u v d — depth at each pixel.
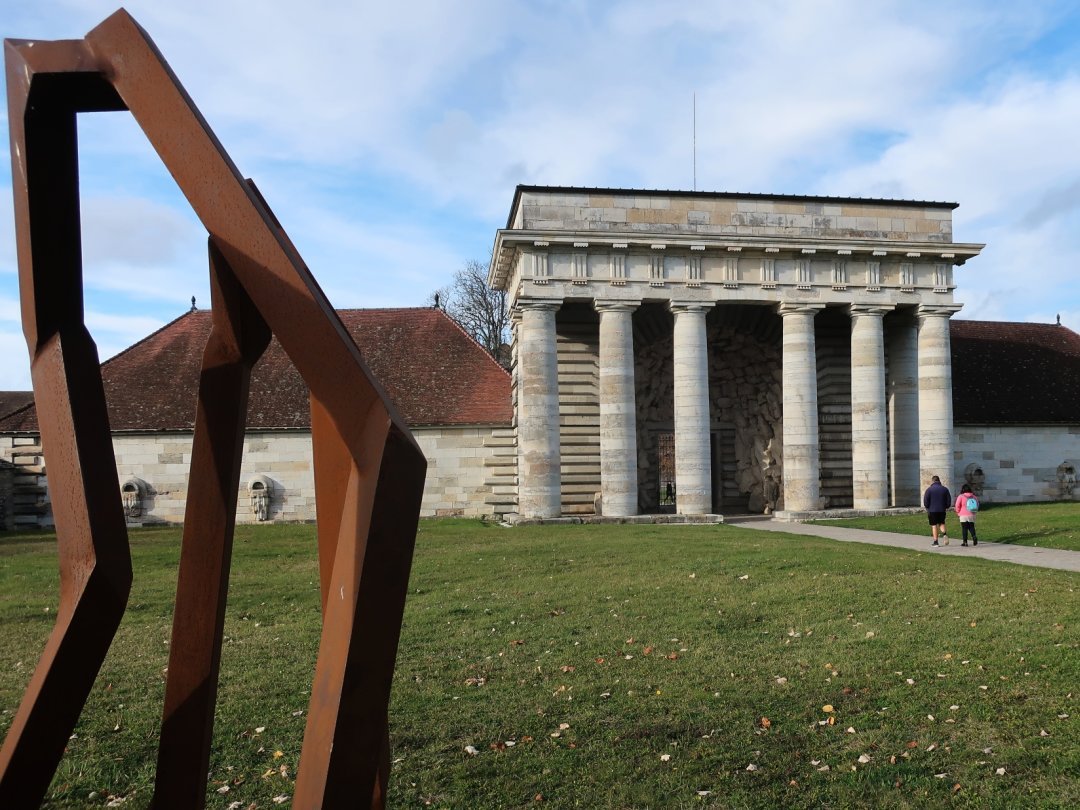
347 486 4.11
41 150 3.84
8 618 14.34
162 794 4.22
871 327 35.81
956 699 8.95
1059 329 50.28
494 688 9.73
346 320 42.31
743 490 39.47
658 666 10.51
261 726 8.59
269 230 3.73
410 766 7.57
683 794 6.88
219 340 4.42
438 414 37.94
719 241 34.12
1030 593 14.58
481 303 65.94
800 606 13.98
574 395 37.28
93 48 3.77
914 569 17.70
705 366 34.53
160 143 3.78
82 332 4.00
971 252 35.88
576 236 33.44
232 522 4.45
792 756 7.61
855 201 36.12
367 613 3.43
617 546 23.19
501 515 37.25
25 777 3.56
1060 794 6.68
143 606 15.07
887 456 39.66
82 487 3.71
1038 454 42.94
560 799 6.85
